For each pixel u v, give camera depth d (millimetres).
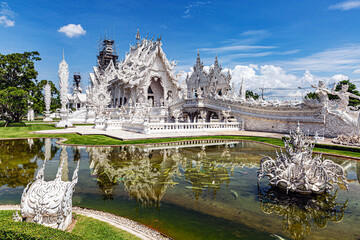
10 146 17109
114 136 21328
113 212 6359
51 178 9469
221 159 13227
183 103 38406
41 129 30500
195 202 7156
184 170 10852
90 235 4781
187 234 5289
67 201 5137
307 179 7754
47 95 58375
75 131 27047
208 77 42000
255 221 5996
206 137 22156
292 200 7406
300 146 8070
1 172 10305
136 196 7605
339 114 22906
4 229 3734
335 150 16031
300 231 5551
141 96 46656
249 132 27781
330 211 6676
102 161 12539
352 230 5625
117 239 4664
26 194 5230
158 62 48062
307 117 25281
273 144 18281
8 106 37219
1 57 46250
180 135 22734
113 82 52844
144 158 13359
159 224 5727
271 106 28312
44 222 5035
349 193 8172
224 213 6426
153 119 37406
